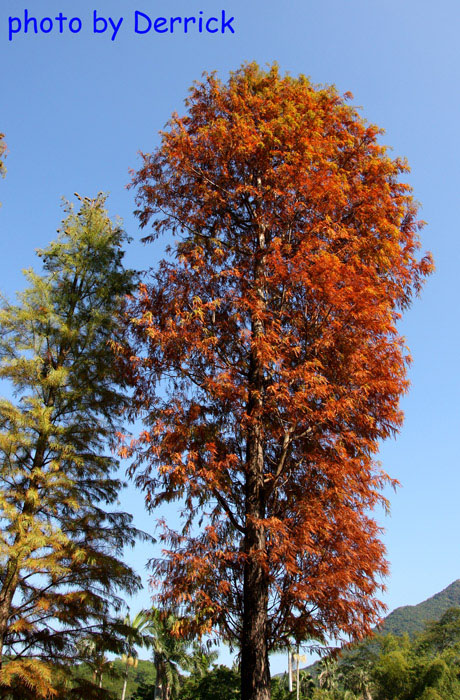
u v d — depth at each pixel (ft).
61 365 55.93
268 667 30.71
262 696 29.35
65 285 60.54
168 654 117.19
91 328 56.13
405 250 43.75
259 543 33.47
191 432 35.73
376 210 43.04
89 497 52.11
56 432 50.55
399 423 37.04
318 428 36.27
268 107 46.91
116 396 53.21
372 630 31.60
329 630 31.89
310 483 36.01
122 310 45.09
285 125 43.19
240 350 41.29
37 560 42.73
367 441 35.29
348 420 36.47
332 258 36.45
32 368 51.78
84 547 47.34
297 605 31.99
